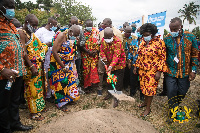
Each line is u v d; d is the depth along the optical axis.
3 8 2.09
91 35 4.27
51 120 3.07
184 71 3.04
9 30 2.23
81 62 4.72
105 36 3.35
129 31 4.33
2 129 2.38
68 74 3.48
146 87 3.21
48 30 3.87
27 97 3.04
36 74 2.88
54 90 3.49
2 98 2.24
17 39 2.37
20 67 2.39
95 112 2.87
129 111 3.52
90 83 4.48
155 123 3.07
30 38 2.86
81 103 3.91
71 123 2.56
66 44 3.32
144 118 3.23
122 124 2.63
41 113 3.40
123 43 4.52
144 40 3.23
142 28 3.04
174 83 3.13
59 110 3.54
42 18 12.59
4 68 2.07
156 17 6.07
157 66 3.07
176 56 3.02
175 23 2.84
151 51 3.04
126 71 4.70
